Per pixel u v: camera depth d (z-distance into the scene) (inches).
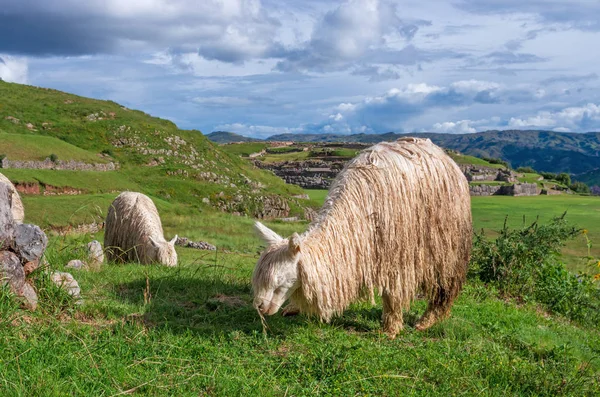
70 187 1441.9
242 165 2551.7
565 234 427.5
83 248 326.0
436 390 176.6
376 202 215.8
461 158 4419.3
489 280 405.1
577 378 197.3
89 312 210.5
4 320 173.9
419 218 224.8
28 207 905.5
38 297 202.5
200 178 2034.9
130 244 399.2
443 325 247.9
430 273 234.7
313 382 167.9
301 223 1734.7
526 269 401.4
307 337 213.9
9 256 191.9
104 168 1873.8
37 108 2404.0
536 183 4025.6
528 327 278.2
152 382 153.6
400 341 223.0
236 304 251.3
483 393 176.2
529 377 193.3
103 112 2480.3
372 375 179.0
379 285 219.5
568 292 375.9
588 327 348.5
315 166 3838.6
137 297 245.4
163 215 1291.8
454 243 239.6
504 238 422.9
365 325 243.6
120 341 178.5
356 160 230.1
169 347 183.3
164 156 2169.0
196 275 310.5
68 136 2118.6
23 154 1653.5
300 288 206.1
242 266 411.2
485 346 228.2
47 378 142.6
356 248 211.3
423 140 247.9
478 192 3494.1
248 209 1827.0
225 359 178.4
